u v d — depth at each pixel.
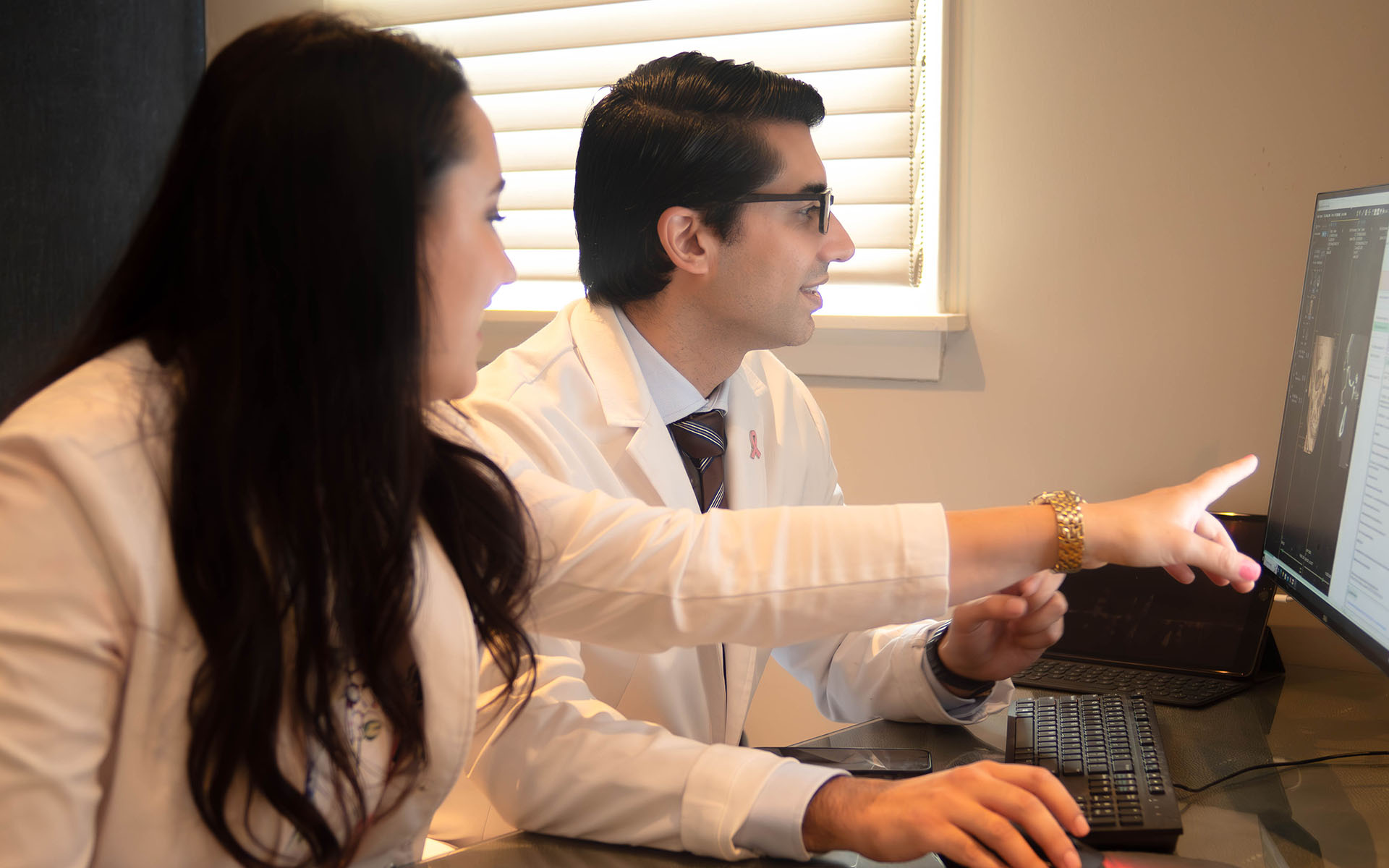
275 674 0.63
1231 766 0.98
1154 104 1.46
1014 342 1.58
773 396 1.38
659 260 1.19
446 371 0.74
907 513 0.84
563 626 0.88
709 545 0.84
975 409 1.62
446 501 0.76
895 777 0.92
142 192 1.73
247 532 0.62
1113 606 1.30
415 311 0.66
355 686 0.70
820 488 1.43
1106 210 1.50
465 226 0.71
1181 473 1.52
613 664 1.15
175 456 0.61
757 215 1.16
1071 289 1.54
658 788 0.83
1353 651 1.26
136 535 0.59
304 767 0.67
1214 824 0.86
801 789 0.81
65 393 0.62
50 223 1.65
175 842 0.64
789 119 1.18
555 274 1.91
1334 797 0.91
